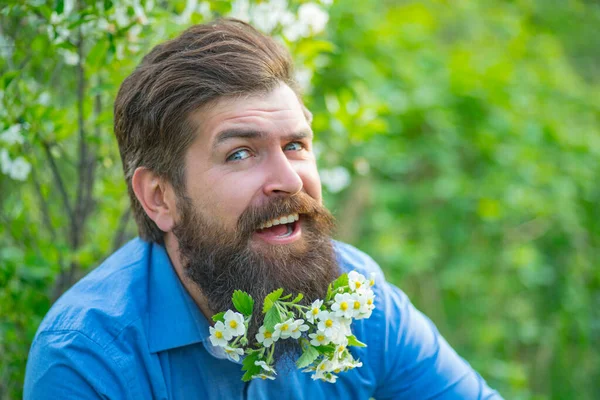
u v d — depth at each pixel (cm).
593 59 509
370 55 311
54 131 181
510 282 349
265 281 134
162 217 148
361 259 175
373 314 164
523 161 339
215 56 138
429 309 346
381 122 230
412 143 334
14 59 197
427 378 169
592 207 376
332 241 148
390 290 173
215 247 137
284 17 196
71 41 183
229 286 136
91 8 175
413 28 362
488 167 346
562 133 366
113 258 162
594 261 372
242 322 123
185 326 146
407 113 325
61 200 216
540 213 342
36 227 211
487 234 350
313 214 139
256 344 132
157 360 144
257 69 137
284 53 148
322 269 138
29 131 177
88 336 139
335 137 246
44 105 185
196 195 139
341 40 292
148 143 145
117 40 179
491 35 423
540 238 365
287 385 154
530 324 347
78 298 148
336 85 279
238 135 135
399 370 168
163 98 139
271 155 136
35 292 195
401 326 168
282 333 122
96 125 185
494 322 344
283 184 135
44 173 212
